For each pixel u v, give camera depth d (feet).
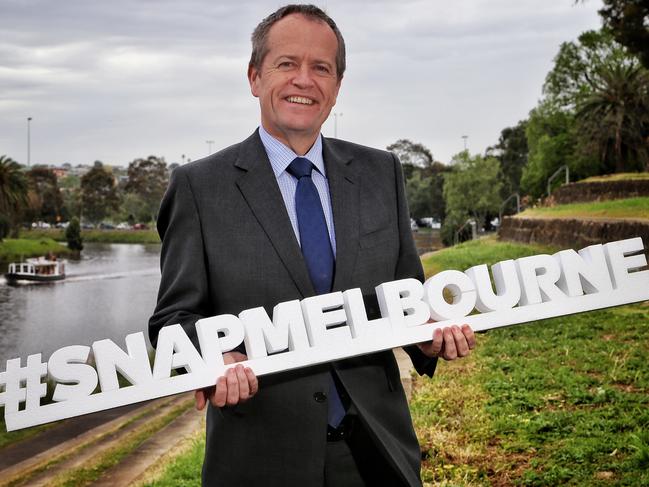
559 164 149.48
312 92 7.23
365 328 7.22
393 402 7.47
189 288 7.14
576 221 65.51
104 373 7.11
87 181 381.81
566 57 150.10
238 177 7.30
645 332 29.09
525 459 15.78
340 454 7.11
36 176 370.32
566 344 28.32
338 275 7.24
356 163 7.79
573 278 8.11
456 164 202.59
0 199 269.44
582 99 144.56
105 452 26.99
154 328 7.30
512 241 85.05
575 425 17.56
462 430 18.30
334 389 7.25
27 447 34.81
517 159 250.16
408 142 317.22
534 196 156.35
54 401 7.09
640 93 109.29
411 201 278.67
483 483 14.83
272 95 7.28
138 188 383.24
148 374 7.09
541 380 22.62
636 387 21.03
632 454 14.90
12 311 139.23
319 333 7.07
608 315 33.14
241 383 6.72
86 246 338.95
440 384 23.89
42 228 366.43
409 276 7.87
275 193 7.23
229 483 6.98
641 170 110.63
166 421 32.37
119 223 385.29
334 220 7.38
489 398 21.29
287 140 7.46
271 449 6.91
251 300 7.11
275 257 7.09
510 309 7.89
